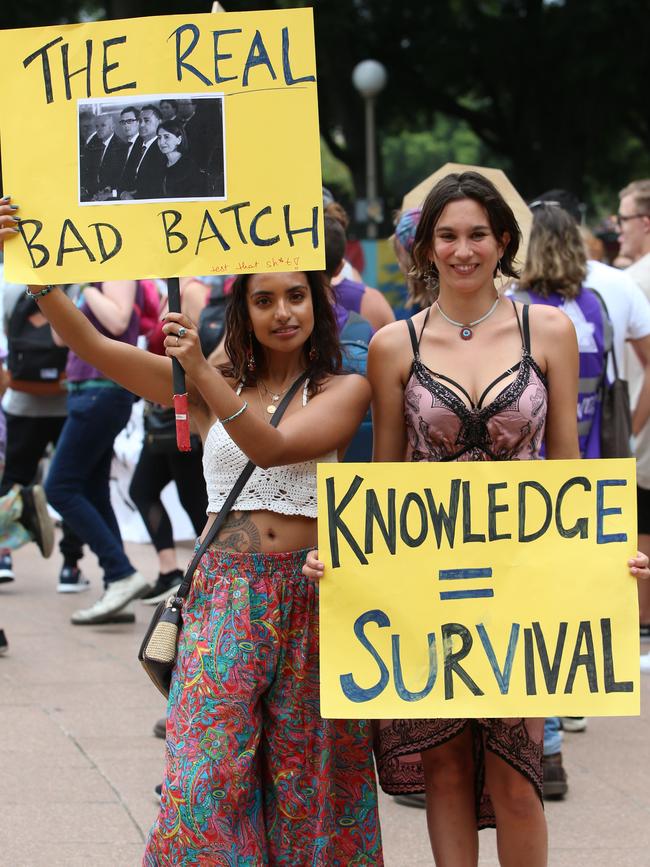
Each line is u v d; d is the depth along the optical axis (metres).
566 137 22.73
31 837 3.96
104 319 6.34
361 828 3.09
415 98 24.34
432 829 3.18
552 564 2.98
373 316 4.69
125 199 3.05
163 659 3.03
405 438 3.23
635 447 6.48
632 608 2.97
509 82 23.16
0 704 5.36
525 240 4.71
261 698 3.05
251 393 3.20
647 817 4.23
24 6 21.45
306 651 3.03
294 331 3.07
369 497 2.97
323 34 20.92
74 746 4.83
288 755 3.02
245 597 3.00
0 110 3.08
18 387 7.64
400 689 2.96
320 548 2.97
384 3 22.25
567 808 4.32
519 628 2.97
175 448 6.74
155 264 3.04
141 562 8.92
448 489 2.98
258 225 3.03
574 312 4.63
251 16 3.02
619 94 22.08
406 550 2.98
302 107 3.02
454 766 3.17
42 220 3.07
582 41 21.31
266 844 3.04
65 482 6.78
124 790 4.38
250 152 3.03
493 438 3.06
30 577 8.60
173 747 2.96
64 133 3.07
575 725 5.18
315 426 3.06
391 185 45.59
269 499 3.05
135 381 3.23
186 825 2.89
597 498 2.98
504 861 3.17
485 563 2.98
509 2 22.78
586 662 2.96
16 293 7.59
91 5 21.88
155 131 3.04
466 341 3.11
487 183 3.06
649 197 6.46
